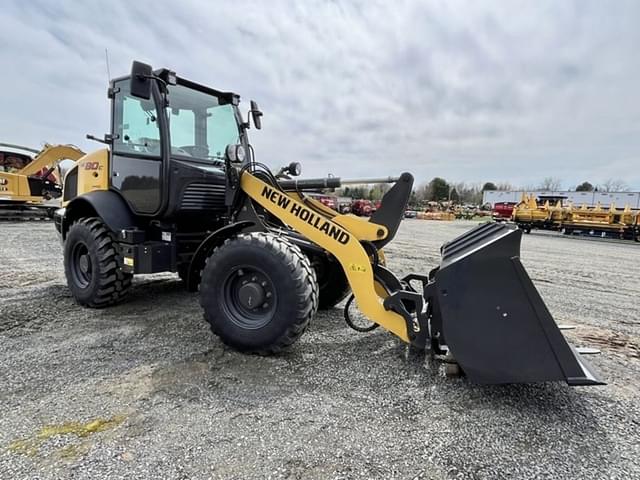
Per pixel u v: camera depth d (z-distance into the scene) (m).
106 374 2.48
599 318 4.15
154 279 5.21
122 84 3.84
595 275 7.02
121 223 3.72
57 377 2.43
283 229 3.49
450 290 2.24
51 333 3.17
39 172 12.91
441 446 1.84
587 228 17.30
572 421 2.08
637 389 2.48
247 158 4.34
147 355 2.78
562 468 1.71
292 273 2.62
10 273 5.29
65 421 1.97
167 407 2.12
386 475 1.64
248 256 2.70
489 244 2.17
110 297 3.81
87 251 3.91
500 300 2.16
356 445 1.84
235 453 1.76
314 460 1.72
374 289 2.83
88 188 4.30
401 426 2.00
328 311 3.94
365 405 2.19
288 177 3.64
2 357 2.70
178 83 3.67
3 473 1.60
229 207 3.29
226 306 2.84
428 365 2.71
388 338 3.20
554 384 2.48
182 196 3.60
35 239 8.68
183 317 3.62
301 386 2.39
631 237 16.19
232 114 4.21
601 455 1.81
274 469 1.66
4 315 3.58
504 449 1.83
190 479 1.59
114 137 3.92
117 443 1.81
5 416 2.00
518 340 2.14
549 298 5.07
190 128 3.79
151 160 3.59
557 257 9.65
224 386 2.37
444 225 21.72
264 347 2.72
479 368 2.21
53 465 1.65
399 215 2.96
